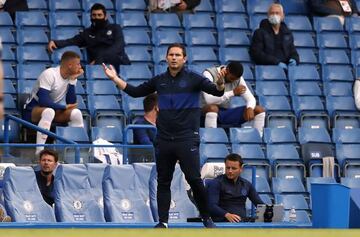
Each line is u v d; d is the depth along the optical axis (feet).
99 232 70.54
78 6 194.90
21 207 132.77
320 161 175.01
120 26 186.29
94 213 136.56
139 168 140.56
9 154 138.21
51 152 135.74
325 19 206.28
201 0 203.62
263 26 194.49
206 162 163.02
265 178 165.48
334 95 192.95
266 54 192.95
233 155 140.36
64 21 191.83
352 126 187.32
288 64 193.98
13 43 184.75
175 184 142.31
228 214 137.18
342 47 202.59
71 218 134.82
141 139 149.38
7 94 168.96
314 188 123.85
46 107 158.10
